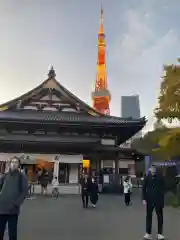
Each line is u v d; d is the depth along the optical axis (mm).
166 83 20656
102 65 129000
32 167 30469
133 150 32750
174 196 19953
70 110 36500
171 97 20266
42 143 31344
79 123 32375
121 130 34531
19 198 6156
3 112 34688
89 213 14750
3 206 6078
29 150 32094
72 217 13188
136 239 8438
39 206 17719
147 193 8539
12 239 6086
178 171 22719
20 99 35562
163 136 20531
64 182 31031
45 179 26859
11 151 31703
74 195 27438
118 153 33625
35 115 34594
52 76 36688
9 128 33156
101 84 122938
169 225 11188
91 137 34375
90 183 17625
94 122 32531
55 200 22031
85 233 9344
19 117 32469
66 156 31344
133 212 15500
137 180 46719
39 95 36281
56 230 9836
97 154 33719
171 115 20156
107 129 34062
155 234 9203
